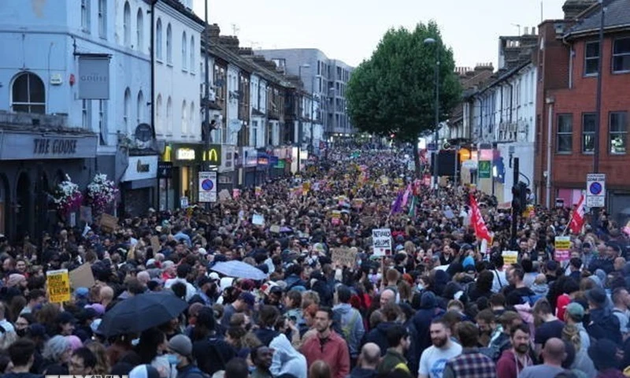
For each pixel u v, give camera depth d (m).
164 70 37.16
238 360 6.88
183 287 10.73
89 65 26.23
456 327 8.08
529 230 22.23
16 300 10.19
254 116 61.53
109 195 27.59
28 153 21.56
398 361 7.89
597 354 8.24
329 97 147.62
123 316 8.20
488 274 11.63
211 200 28.23
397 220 25.81
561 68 38.97
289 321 9.66
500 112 55.97
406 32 66.81
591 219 26.88
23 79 25.77
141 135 31.42
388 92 65.19
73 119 26.30
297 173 65.31
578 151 36.25
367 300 12.08
